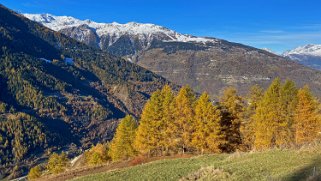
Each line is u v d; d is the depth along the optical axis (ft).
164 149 230.89
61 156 314.55
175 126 209.77
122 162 203.41
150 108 217.15
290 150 134.00
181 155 206.49
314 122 194.59
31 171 315.37
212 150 201.67
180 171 135.64
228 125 212.23
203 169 121.90
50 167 316.60
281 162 111.75
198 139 202.69
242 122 214.28
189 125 207.10
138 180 130.21
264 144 198.70
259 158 125.90
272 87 203.00
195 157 169.48
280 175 93.61
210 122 198.39
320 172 84.28
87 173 181.27
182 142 214.48
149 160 200.75
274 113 198.49
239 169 110.52
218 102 218.59
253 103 218.59
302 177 86.89
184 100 206.49
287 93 199.82
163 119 213.66
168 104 213.25
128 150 247.70
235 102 213.25
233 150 212.23
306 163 104.01
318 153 116.88
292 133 199.21
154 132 215.72
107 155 289.74
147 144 217.56
